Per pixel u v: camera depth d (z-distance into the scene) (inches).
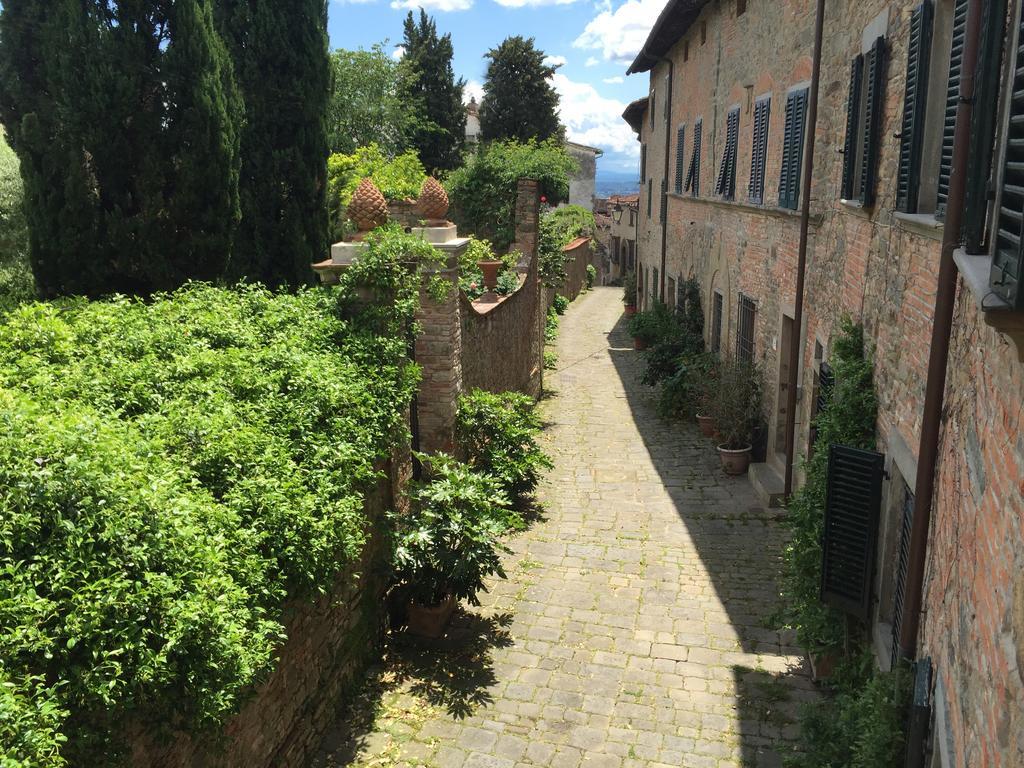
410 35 1279.5
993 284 79.4
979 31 136.2
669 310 752.3
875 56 240.2
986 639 92.0
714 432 480.7
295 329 264.5
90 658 122.0
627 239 1464.1
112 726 128.6
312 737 211.5
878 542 231.0
